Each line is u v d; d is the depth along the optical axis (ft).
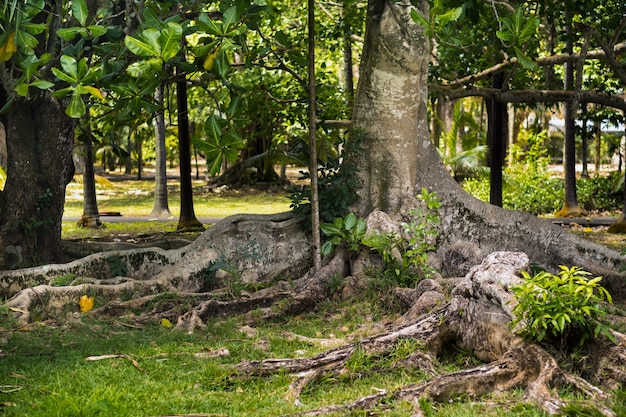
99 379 22.04
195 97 101.30
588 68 70.85
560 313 19.51
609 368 19.70
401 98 38.27
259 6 29.99
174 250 37.76
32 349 25.62
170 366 23.57
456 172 93.81
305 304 32.14
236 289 34.19
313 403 20.04
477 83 60.29
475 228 38.91
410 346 23.12
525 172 86.07
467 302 23.57
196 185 126.00
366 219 36.60
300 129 91.15
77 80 26.11
